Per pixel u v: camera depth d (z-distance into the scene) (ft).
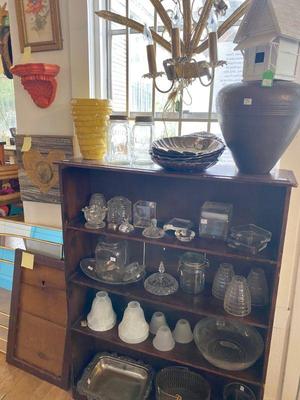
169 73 3.84
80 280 4.57
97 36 4.66
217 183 4.14
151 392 4.83
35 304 5.38
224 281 4.18
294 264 4.06
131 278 4.58
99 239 4.98
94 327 4.73
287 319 4.25
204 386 4.66
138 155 4.25
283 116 2.88
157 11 3.96
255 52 3.03
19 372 5.42
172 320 5.04
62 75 4.83
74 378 5.01
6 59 5.46
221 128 3.29
